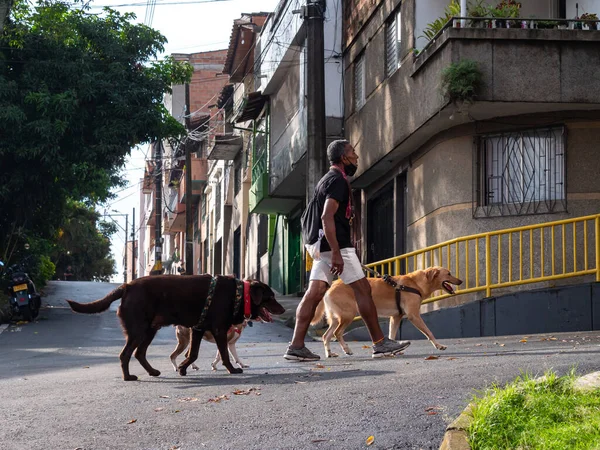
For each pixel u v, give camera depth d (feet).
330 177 29.27
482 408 16.35
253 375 28.71
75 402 23.99
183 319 29.50
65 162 72.64
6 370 36.50
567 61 44.29
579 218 42.09
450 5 49.49
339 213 29.40
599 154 45.14
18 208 77.71
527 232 45.68
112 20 76.54
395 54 55.16
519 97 44.11
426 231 51.65
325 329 49.32
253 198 93.50
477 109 45.47
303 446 17.26
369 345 40.81
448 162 49.03
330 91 65.87
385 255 61.98
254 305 29.73
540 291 42.73
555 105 44.73
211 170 145.18
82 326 62.23
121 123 72.28
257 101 91.91
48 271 99.09
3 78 69.82
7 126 68.74
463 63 43.78
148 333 29.43
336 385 23.77
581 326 41.65
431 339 34.27
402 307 34.81
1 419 21.66
